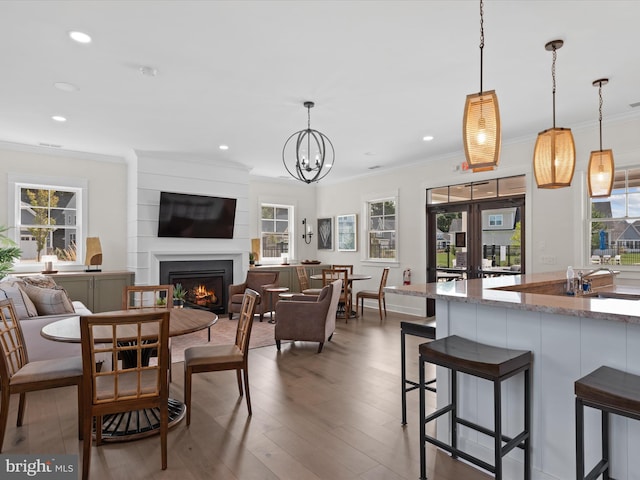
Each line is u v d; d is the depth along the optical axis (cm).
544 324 187
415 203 648
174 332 233
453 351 189
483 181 556
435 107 392
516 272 517
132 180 584
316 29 252
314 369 370
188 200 599
